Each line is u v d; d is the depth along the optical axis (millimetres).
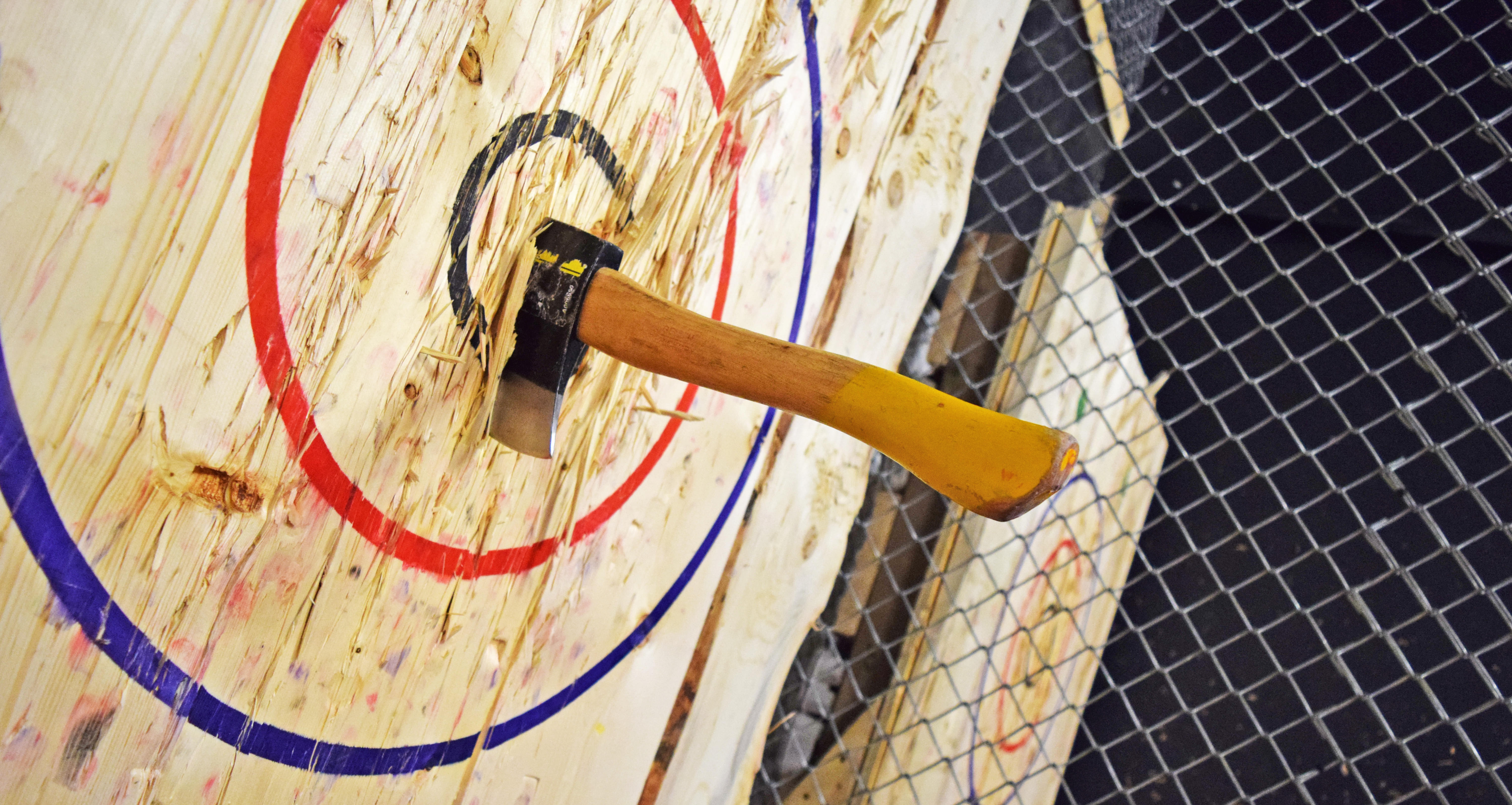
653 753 894
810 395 467
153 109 353
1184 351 2521
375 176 447
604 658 780
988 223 1587
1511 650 2209
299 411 443
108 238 349
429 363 506
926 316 1540
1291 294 2432
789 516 1077
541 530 655
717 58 706
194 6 358
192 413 395
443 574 573
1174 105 2250
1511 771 2174
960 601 1485
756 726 1128
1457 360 2291
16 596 351
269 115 393
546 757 737
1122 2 1845
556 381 514
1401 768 2268
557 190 563
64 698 377
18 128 318
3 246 321
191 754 439
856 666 1492
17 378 334
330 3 406
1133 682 1566
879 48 961
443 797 632
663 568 833
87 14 329
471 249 508
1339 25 1587
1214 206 2279
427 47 457
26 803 373
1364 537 2369
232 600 439
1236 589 1519
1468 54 2066
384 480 504
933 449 450
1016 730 1528
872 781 1415
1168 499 2590
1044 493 441
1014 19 1284
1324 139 2182
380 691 551
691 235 721
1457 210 2104
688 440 820
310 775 516
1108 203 2029
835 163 937
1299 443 1487
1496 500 2238
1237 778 2338
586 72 569
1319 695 2377
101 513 372
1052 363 1579
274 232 408
